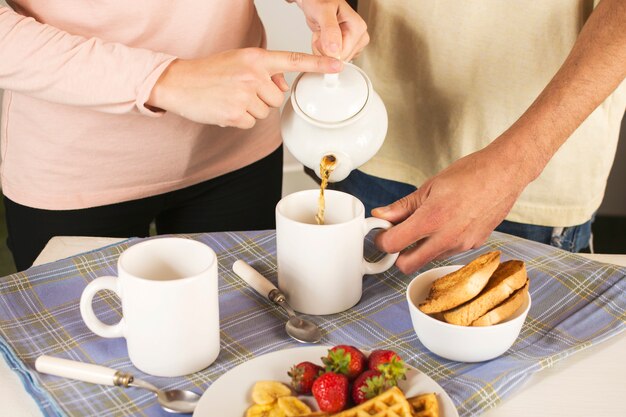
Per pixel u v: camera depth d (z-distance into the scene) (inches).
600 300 36.4
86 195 47.4
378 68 53.9
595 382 31.3
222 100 36.5
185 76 37.1
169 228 55.9
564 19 45.6
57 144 45.1
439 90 51.7
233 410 27.7
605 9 36.5
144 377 30.9
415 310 32.1
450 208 34.9
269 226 57.4
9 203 49.3
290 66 36.1
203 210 53.6
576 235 52.7
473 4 47.7
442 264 39.9
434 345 31.9
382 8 51.8
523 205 51.8
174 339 30.1
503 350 31.9
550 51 46.9
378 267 37.1
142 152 47.0
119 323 31.5
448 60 50.3
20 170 47.1
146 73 36.9
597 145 48.9
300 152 36.9
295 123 36.7
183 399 28.9
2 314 35.4
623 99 48.4
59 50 37.2
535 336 34.1
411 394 28.1
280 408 27.2
